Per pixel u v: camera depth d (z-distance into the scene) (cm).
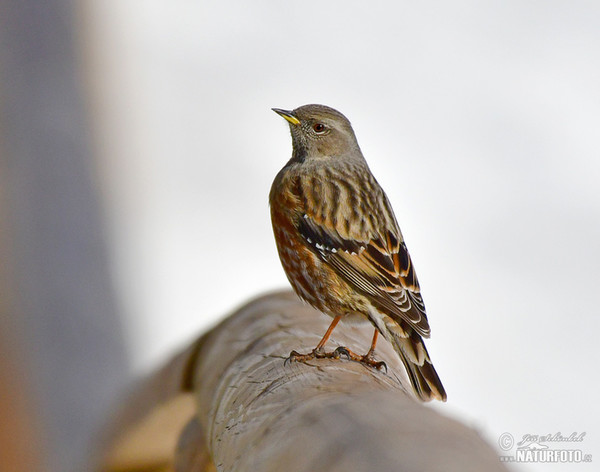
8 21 1280
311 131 891
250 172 1577
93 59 1452
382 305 786
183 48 1722
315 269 827
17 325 1012
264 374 497
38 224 1157
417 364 744
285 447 374
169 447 630
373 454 318
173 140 1591
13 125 1222
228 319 601
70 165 1261
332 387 440
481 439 325
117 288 1259
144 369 1159
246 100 1689
